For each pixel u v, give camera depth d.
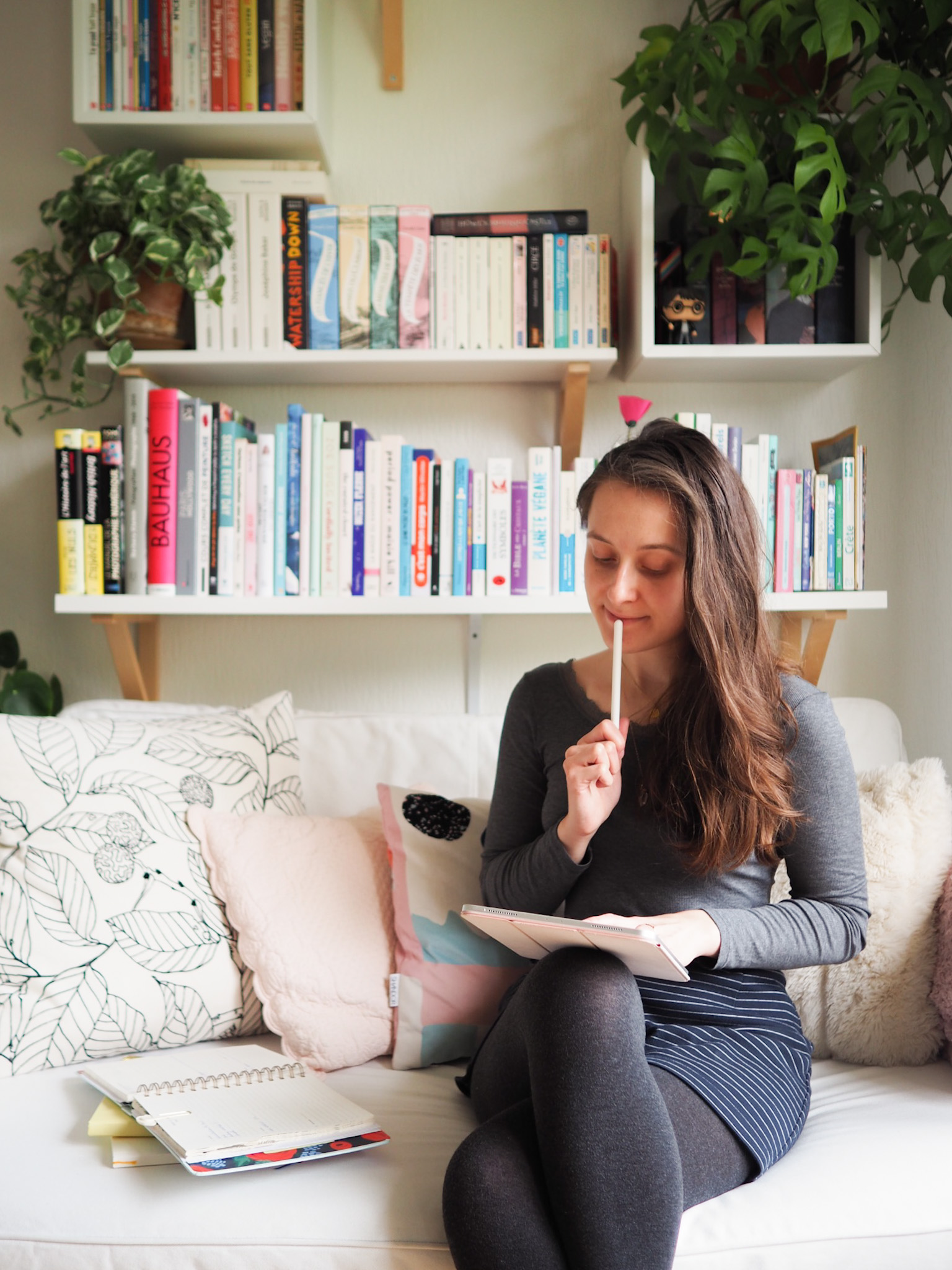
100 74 1.62
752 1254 0.82
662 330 1.66
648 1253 0.75
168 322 1.63
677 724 1.04
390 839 1.29
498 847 1.17
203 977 1.17
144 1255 0.82
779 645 1.18
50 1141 0.93
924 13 1.53
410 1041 1.17
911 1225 0.84
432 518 1.63
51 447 1.81
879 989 1.16
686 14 1.78
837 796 1.03
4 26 1.79
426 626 1.84
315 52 1.63
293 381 1.79
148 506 1.60
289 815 1.37
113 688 1.83
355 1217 0.84
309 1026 1.15
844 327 1.66
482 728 1.54
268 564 1.62
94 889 1.14
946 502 1.68
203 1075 1.01
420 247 1.64
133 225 1.51
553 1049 0.81
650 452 1.03
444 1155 0.93
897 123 1.46
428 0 1.80
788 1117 0.92
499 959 1.22
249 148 1.71
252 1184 0.87
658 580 1.02
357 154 1.81
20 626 1.82
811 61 1.61
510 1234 0.75
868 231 1.63
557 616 1.85
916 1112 1.02
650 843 1.04
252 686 1.84
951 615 1.66
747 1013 0.98
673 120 1.67
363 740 1.53
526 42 1.80
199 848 1.24
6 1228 0.83
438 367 1.69
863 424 1.82
